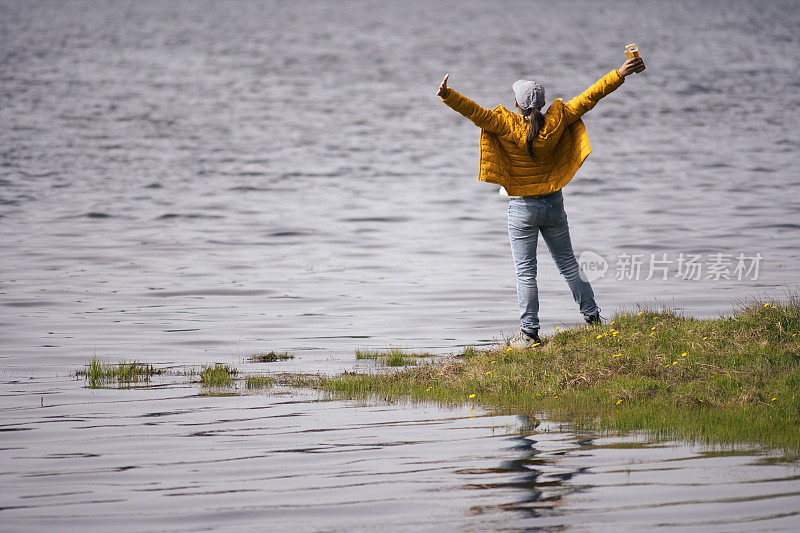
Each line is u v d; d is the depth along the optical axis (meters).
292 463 18.36
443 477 17.23
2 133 130.38
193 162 109.81
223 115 158.00
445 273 49.34
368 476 17.44
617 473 17.11
